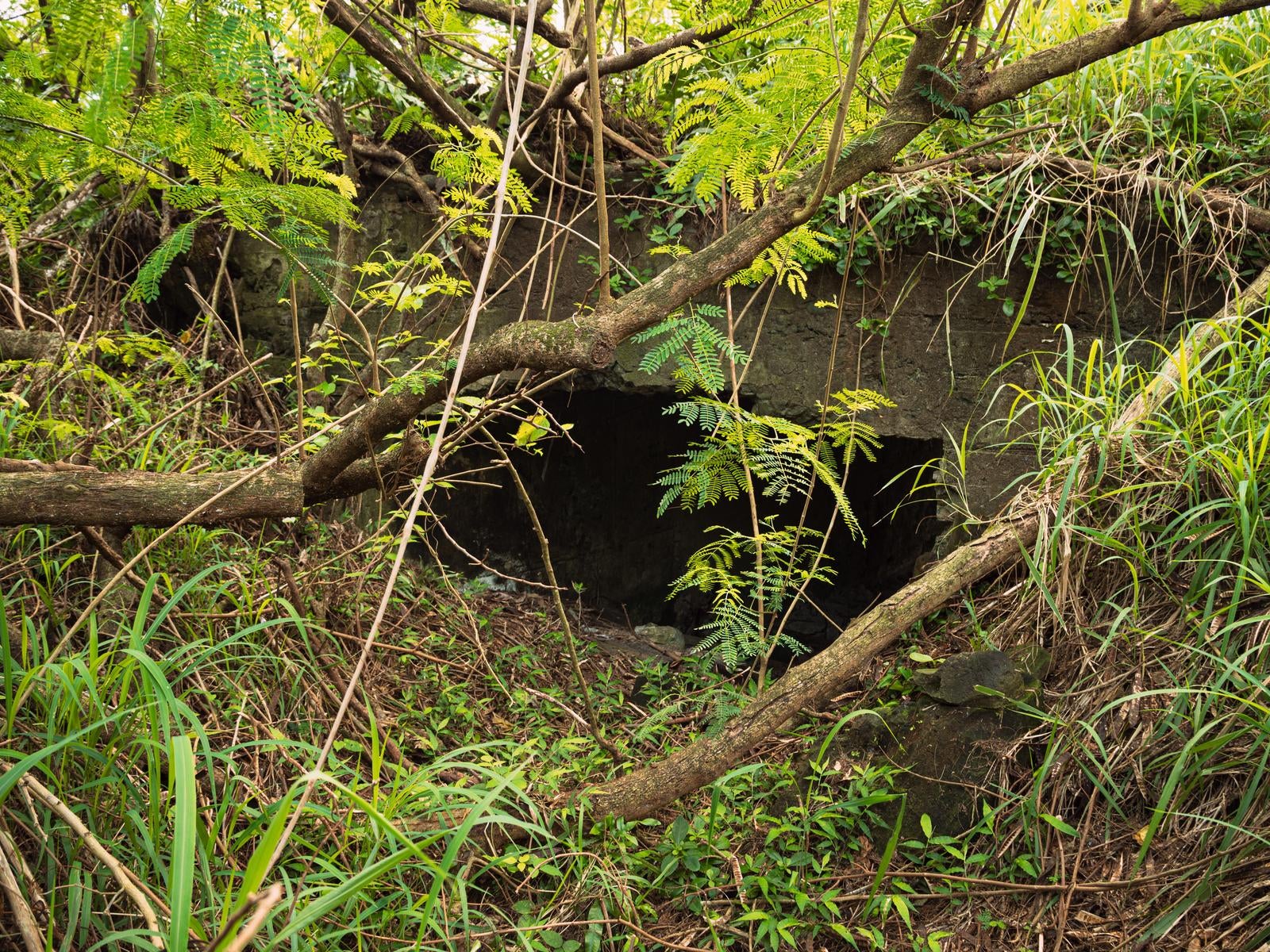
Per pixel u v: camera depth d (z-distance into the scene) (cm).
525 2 351
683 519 593
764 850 289
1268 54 413
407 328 445
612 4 388
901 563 530
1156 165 406
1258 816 254
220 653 296
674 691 405
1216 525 298
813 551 326
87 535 255
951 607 367
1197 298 405
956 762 298
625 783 290
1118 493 324
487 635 424
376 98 447
